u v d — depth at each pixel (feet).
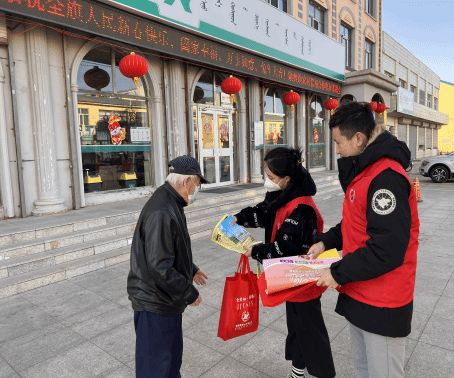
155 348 5.28
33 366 7.73
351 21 46.52
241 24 25.70
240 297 6.17
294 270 4.94
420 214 24.12
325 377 6.17
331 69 38.29
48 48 17.24
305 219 5.97
